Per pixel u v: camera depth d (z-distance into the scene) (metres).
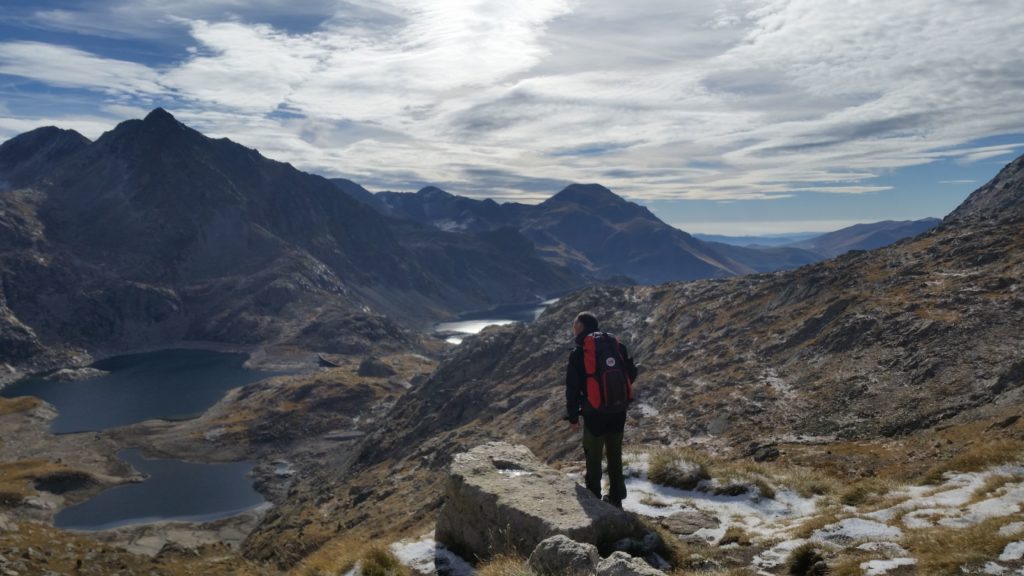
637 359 101.81
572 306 150.62
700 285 120.44
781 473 17.75
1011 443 16.20
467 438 96.12
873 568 9.41
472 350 153.50
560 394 102.00
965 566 8.72
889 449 34.78
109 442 191.62
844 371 56.88
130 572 20.45
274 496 147.88
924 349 51.72
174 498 147.00
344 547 15.48
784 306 88.06
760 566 10.86
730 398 63.31
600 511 11.44
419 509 63.16
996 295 55.53
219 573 24.48
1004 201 135.88
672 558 11.36
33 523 22.56
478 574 10.93
